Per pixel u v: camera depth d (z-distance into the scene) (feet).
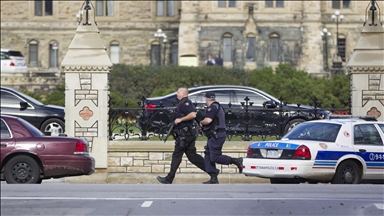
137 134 284.61
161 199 196.44
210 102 242.78
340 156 230.89
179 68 637.30
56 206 187.52
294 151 227.40
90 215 178.50
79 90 272.31
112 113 280.31
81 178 270.05
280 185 225.35
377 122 240.12
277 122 287.89
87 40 273.75
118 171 271.49
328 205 187.01
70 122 271.69
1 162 227.81
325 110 301.63
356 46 282.56
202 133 261.85
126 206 187.01
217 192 209.97
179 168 270.26
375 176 235.20
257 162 230.89
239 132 289.33
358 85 281.54
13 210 183.42
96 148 270.87
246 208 184.14
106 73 272.31
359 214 177.68
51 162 229.25
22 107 335.67
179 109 242.17
